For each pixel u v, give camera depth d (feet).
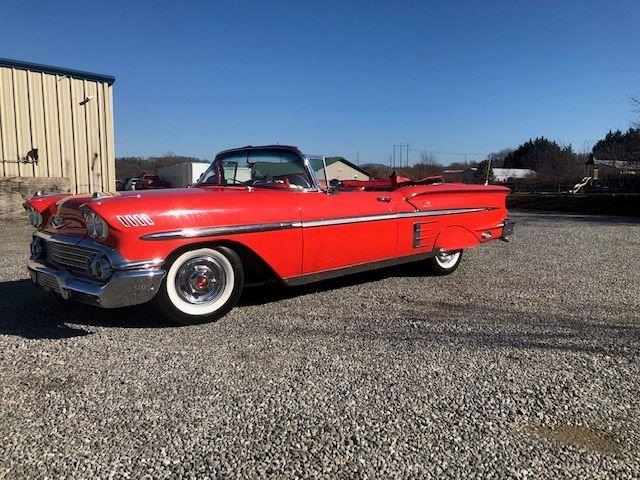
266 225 13.10
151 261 11.40
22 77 42.22
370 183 19.75
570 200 78.69
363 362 10.42
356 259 15.56
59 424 7.81
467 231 19.20
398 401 8.70
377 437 7.53
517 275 20.03
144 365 10.11
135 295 11.32
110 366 10.05
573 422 8.09
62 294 12.04
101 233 11.23
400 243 16.74
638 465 6.93
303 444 7.32
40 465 6.74
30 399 8.62
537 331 12.64
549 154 220.84
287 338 11.82
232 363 10.27
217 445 7.27
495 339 11.96
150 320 13.01
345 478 6.55
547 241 32.07
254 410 8.32
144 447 7.20
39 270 12.86
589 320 13.69
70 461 6.84
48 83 43.68
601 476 6.67
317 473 6.64
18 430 7.62
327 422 7.95
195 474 6.59
